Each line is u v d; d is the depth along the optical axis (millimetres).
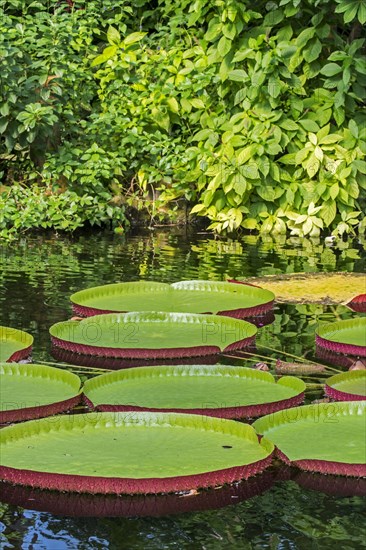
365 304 6445
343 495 3672
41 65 9031
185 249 8320
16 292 6613
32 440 3959
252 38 9336
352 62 8922
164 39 10219
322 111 9320
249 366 5152
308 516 3504
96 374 4977
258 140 9023
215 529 3406
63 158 9055
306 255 8141
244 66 9656
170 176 9664
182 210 9625
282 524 3441
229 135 9281
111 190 9531
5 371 4812
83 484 3605
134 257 7883
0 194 8977
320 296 6586
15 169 9602
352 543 3326
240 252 8227
